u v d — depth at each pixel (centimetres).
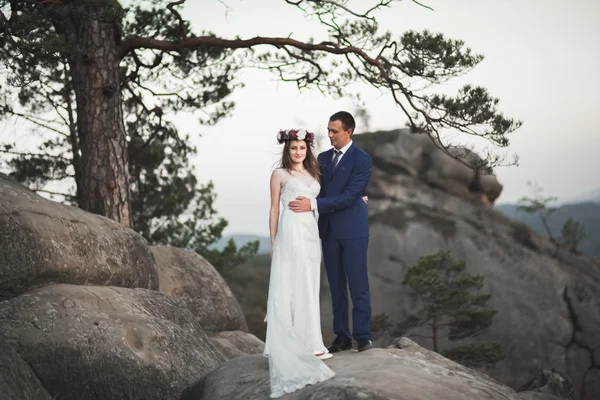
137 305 841
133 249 965
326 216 627
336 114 628
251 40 1294
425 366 551
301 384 504
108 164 1198
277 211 583
